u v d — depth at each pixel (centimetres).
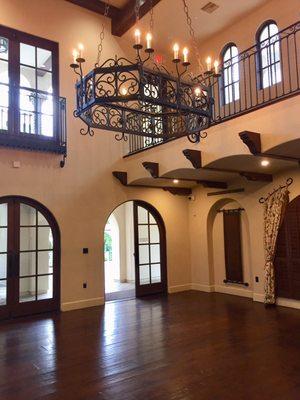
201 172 627
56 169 660
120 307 668
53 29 685
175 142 600
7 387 338
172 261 816
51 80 673
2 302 591
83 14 732
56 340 477
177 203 841
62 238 656
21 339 484
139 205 791
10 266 603
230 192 743
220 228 798
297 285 619
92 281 686
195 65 830
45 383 344
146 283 782
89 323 560
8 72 621
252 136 449
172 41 802
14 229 613
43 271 639
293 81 627
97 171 714
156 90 294
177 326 531
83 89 289
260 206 679
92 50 735
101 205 712
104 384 338
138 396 312
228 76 758
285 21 649
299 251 614
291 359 388
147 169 635
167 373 360
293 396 305
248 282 728
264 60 689
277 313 589
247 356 401
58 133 655
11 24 635
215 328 514
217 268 802
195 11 700
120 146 750
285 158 504
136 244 777
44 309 630
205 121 353
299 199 611
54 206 652
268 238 654
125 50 791
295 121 420
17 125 615
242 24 729
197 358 399
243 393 312
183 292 807
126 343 458
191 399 304
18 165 615
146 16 714
